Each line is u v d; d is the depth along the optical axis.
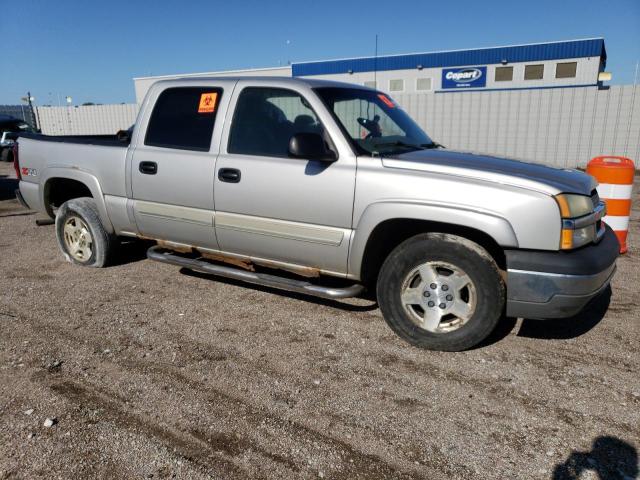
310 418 3.09
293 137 3.87
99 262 5.75
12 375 3.54
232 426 3.00
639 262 6.12
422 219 3.71
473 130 17.97
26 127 19.09
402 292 3.96
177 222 4.86
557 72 27.19
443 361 3.77
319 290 4.20
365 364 3.73
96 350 3.91
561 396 3.32
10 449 2.79
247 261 4.67
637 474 2.63
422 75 29.89
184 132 4.82
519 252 3.53
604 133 16.42
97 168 5.36
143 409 3.16
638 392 3.36
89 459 2.72
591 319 4.50
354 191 3.93
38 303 4.84
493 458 2.75
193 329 4.30
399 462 2.72
